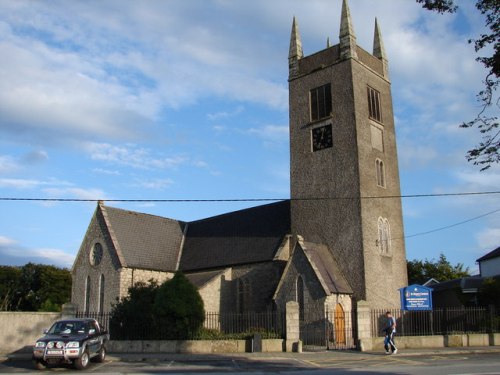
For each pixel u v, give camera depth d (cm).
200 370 2270
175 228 5675
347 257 4191
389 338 3012
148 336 3416
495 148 1889
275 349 3219
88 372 2234
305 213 4556
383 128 4753
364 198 4259
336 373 2019
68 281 8994
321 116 4684
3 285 8775
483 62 1850
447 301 4850
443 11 1870
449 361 2498
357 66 4578
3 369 2394
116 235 4828
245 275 4594
